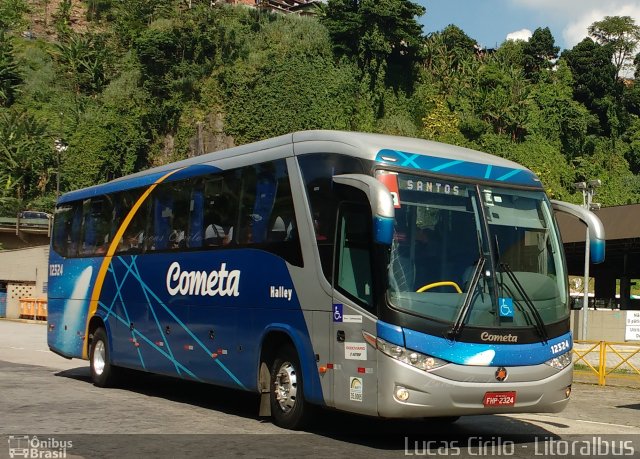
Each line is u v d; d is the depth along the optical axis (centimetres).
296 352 921
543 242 896
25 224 6138
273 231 972
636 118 12650
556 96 11600
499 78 11062
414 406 777
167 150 9512
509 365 817
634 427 1044
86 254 1462
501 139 10731
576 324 3020
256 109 9269
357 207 845
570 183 11094
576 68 12219
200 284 1111
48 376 1523
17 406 1088
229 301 1041
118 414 1030
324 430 930
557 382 851
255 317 985
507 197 888
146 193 1294
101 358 1381
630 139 12381
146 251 1269
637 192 11625
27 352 2136
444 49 11094
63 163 9075
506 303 831
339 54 9744
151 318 1230
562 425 1040
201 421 982
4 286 4456
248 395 1300
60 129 9375
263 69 9369
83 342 1440
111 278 1361
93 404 1127
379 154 845
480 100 10800
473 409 799
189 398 1241
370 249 816
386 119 10031
